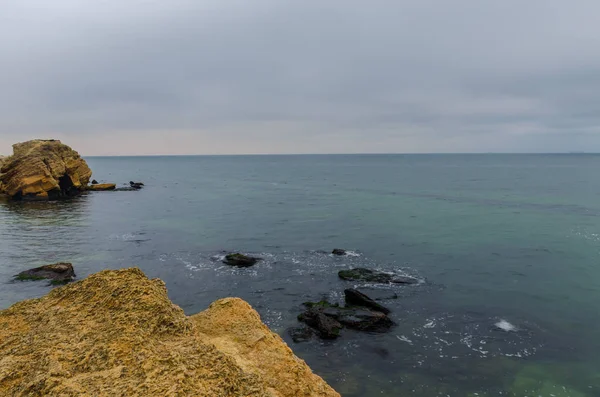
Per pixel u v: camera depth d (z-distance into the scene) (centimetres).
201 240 3953
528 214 5272
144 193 8406
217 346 642
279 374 620
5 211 5556
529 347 1830
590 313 2198
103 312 585
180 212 5784
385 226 4631
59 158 7225
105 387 415
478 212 5512
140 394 404
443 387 1527
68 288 653
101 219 5078
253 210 5991
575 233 4100
